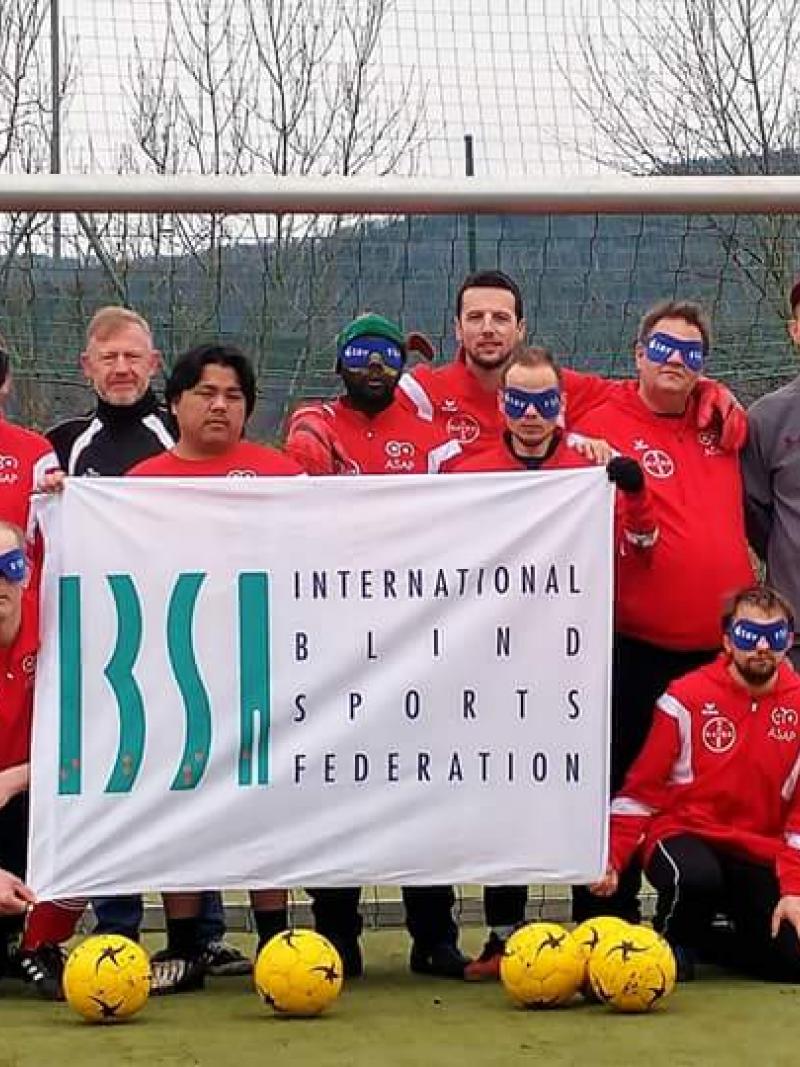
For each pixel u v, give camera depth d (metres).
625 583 4.95
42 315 7.71
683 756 4.82
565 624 4.64
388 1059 3.90
